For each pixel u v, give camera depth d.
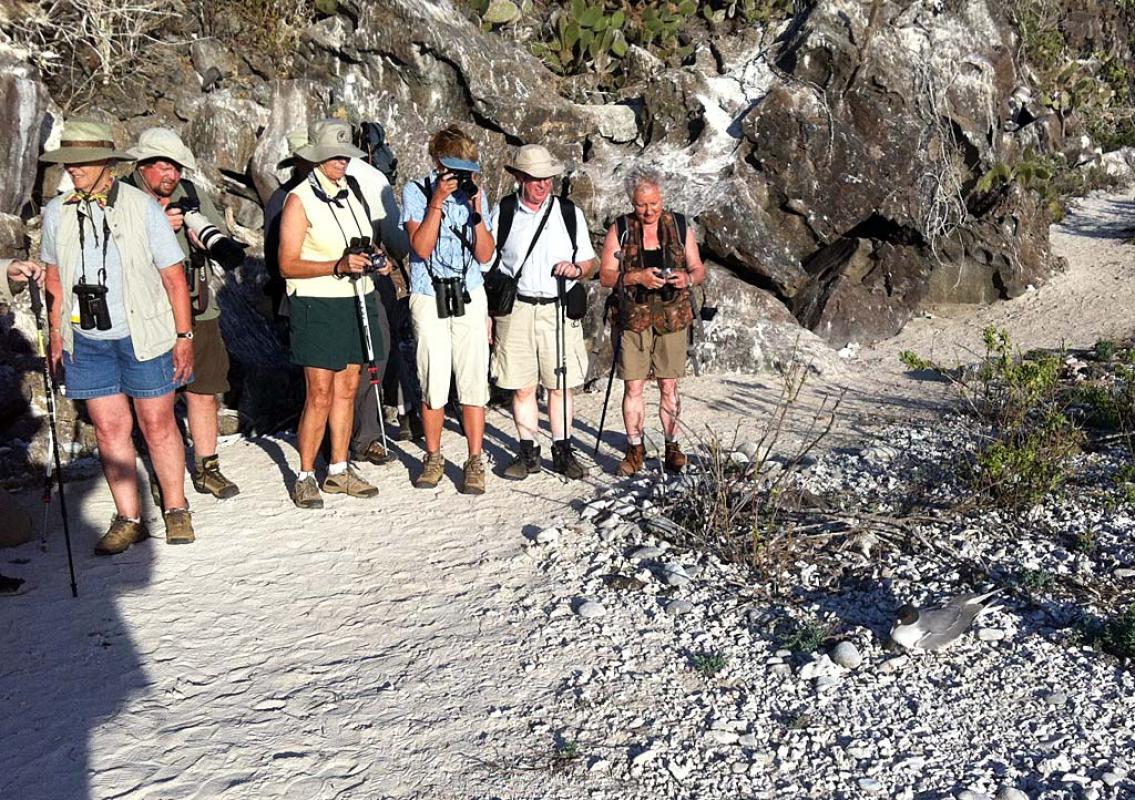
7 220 7.23
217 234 5.64
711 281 9.28
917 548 5.23
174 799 3.39
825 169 9.84
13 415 6.46
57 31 8.57
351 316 5.80
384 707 3.96
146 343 5.04
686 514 5.64
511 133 9.59
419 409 7.48
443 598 4.88
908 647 4.28
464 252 5.87
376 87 9.48
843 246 10.20
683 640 4.47
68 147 4.79
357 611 4.75
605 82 10.86
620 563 5.21
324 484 6.19
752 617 4.66
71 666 4.22
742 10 11.13
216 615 4.68
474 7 10.30
